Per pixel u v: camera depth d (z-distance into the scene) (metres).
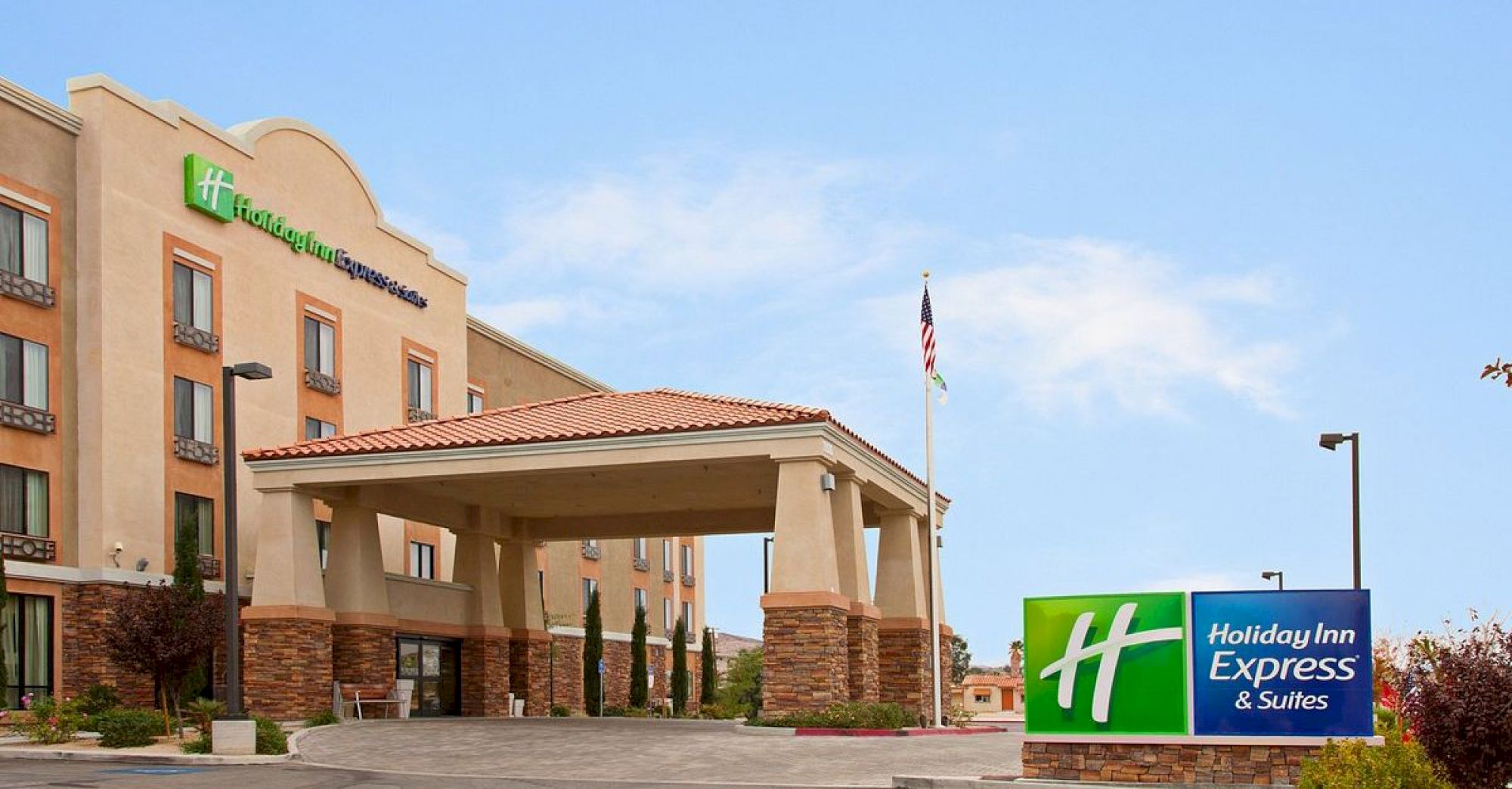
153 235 36.38
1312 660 18.61
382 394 46.69
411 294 48.75
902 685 37.69
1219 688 18.86
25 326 33.00
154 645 29.38
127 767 23.47
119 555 34.19
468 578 41.66
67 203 34.47
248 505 39.28
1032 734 19.48
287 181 42.31
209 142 38.75
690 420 31.84
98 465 33.94
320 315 43.50
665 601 76.06
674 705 61.09
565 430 32.31
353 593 35.59
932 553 35.81
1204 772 18.77
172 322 36.81
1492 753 14.94
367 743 27.41
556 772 22.47
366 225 46.56
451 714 40.59
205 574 36.94
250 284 40.22
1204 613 19.03
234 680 25.41
